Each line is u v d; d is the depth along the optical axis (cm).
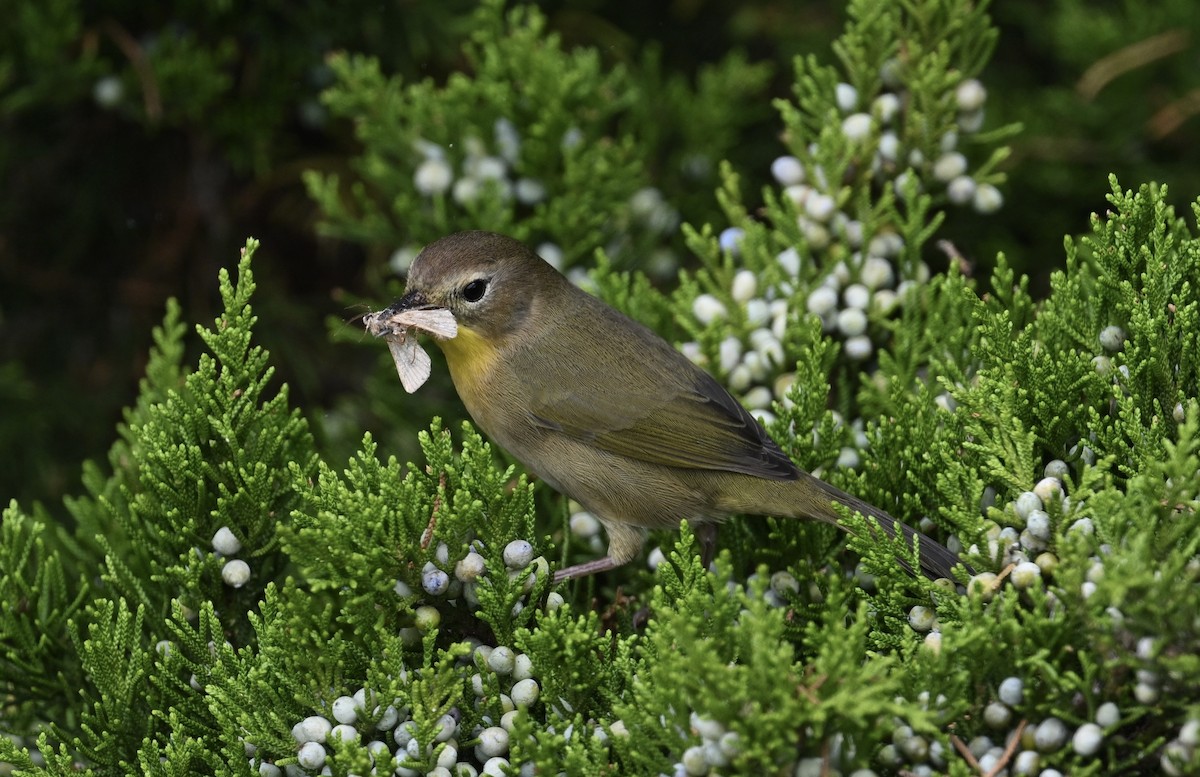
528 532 708
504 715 654
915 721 529
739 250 973
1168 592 529
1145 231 745
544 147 1055
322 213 1252
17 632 746
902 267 921
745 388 927
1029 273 1242
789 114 966
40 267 1218
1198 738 525
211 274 1239
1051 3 1361
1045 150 1242
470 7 1226
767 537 883
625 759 600
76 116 1199
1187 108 1210
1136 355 682
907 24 1004
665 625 600
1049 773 566
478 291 910
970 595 614
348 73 1079
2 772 756
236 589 740
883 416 782
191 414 731
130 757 706
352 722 637
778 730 536
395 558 659
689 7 1357
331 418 1106
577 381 891
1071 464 697
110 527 835
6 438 1162
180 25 1178
